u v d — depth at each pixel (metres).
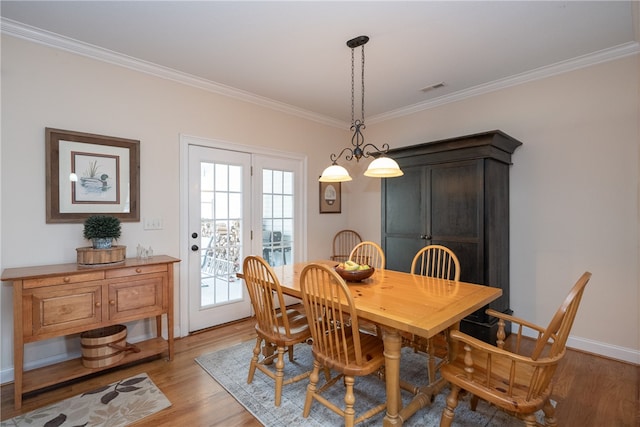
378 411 1.65
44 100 2.31
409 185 3.30
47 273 1.98
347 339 1.91
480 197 2.77
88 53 2.48
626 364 2.47
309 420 1.80
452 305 1.70
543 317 2.91
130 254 2.70
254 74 2.98
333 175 2.38
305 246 4.11
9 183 2.18
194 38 2.36
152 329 2.84
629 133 2.50
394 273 2.58
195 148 3.11
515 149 3.07
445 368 1.58
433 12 2.04
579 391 2.10
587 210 2.69
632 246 2.49
